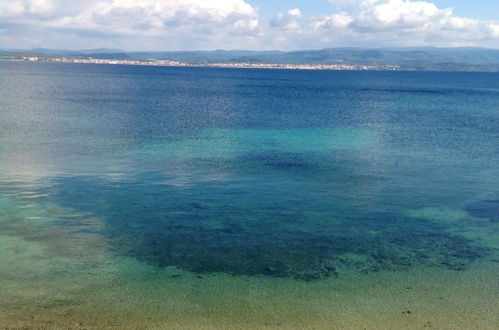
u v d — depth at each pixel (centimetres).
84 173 2598
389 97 9462
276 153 3316
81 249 1584
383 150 3519
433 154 3384
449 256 1596
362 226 1870
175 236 1719
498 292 1339
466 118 5778
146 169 2730
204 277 1399
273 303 1256
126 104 6569
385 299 1288
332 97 9144
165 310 1209
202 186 2397
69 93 8169
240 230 1792
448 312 1224
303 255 1576
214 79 17012
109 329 1111
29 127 4169
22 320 1134
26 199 2111
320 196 2266
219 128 4484
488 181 2619
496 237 1783
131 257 1529
